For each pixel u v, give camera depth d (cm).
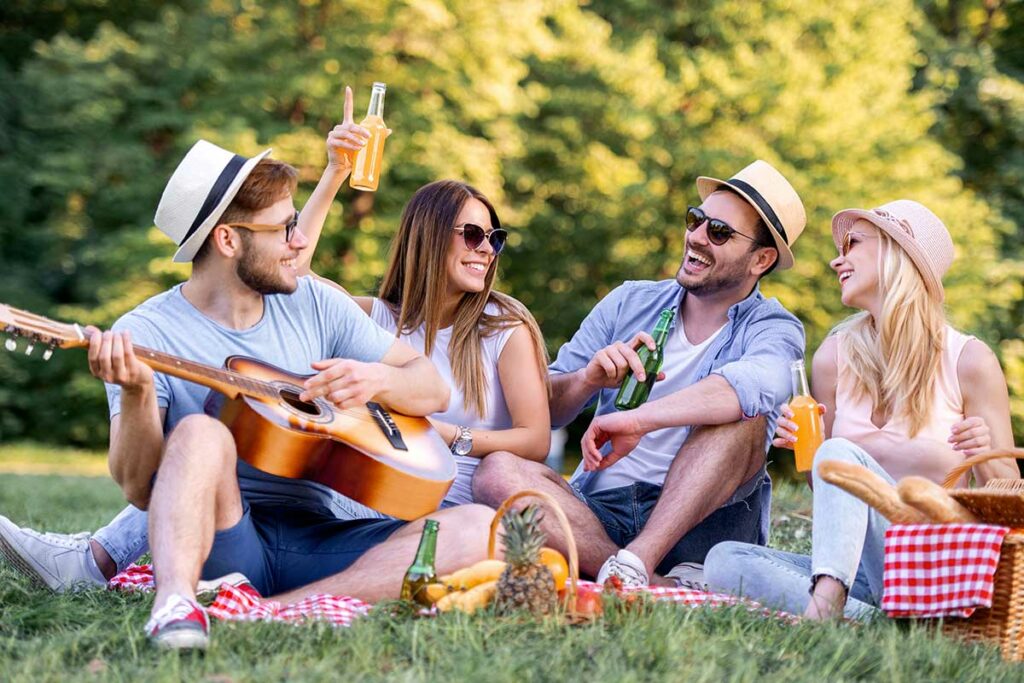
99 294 1631
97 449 1903
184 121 1611
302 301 376
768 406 402
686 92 1705
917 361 381
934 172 1684
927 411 380
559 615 301
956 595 315
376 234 1566
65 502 870
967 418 383
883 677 281
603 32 1709
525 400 425
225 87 1628
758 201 432
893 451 381
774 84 1631
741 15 1744
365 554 347
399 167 1572
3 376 1847
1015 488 343
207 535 302
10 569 377
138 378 306
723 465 395
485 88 1591
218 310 361
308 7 1641
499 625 292
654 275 1681
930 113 1720
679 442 431
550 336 1762
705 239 434
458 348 425
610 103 1672
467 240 423
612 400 462
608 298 472
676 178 1681
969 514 328
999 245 1755
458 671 264
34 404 1875
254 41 1608
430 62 1596
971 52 1861
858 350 390
